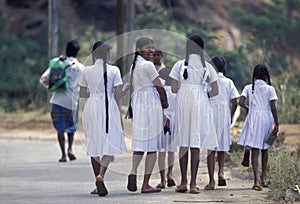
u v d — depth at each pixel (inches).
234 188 788.0
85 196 743.7
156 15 2048.5
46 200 717.9
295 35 2112.5
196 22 2070.6
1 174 922.7
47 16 2474.2
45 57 2241.6
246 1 2324.1
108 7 2449.6
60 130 1063.6
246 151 795.4
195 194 748.6
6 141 1370.6
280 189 726.5
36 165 1019.3
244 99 796.0
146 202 700.0
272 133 782.5
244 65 1636.3
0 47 2295.8
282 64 1694.1
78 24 2440.9
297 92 1457.9
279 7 2240.4
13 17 2482.8
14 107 1844.2
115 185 819.4
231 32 2170.3
